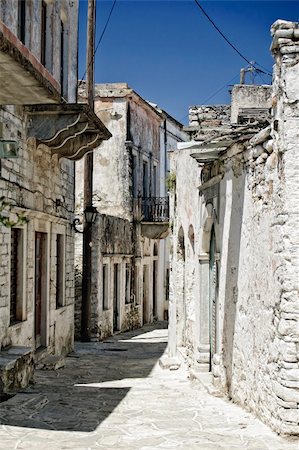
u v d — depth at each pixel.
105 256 20.45
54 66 13.50
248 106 11.95
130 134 24.88
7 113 10.24
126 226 23.72
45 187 13.02
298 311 6.70
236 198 9.09
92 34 17.31
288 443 6.54
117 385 10.82
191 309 13.32
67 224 15.35
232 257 9.30
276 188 7.02
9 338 10.46
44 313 13.29
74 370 12.71
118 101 24.53
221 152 9.66
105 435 6.97
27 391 9.44
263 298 7.55
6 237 10.27
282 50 6.75
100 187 24.58
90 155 18.91
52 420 7.64
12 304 11.20
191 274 13.40
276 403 6.88
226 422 7.57
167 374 12.62
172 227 15.53
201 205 11.88
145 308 27.11
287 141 6.76
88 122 11.91
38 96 6.71
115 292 22.66
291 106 6.76
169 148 32.22
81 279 20.39
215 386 10.09
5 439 6.74
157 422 7.61
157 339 20.64
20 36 11.29
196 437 6.87
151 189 28.33
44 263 13.32
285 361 6.70
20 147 11.04
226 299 9.63
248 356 8.22
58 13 13.84
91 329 19.47
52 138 11.40
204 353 11.56
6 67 5.63
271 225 7.23
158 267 28.88
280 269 6.84
